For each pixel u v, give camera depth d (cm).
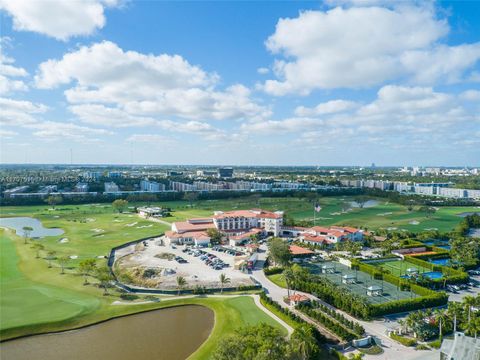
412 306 10325
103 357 7888
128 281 12962
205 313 10319
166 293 11800
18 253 16412
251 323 9238
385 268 14812
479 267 15288
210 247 18388
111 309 10281
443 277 12800
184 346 8375
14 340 8631
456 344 6612
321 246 18150
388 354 7925
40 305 10362
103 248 17662
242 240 18825
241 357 6112
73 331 9131
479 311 8906
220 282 12769
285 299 11081
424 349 8144
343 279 13000
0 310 9988
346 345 8225
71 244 18525
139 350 8188
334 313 9738
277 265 14888
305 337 7181
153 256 16375
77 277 13062
